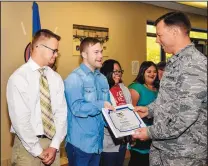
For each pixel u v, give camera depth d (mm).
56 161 2035
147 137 1710
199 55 1603
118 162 2414
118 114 1993
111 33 4809
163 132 1617
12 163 1975
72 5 4223
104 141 2318
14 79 1851
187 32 1662
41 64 1961
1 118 3512
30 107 1884
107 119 1932
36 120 1915
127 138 2410
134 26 5184
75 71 2090
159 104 1710
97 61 2090
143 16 5332
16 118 1826
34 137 1865
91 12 4492
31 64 1943
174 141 1667
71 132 2100
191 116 1535
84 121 2074
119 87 2525
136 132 1750
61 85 2033
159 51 5832
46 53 1939
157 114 1708
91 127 2090
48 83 1984
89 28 4469
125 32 5035
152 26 5680
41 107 1928
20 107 1827
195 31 6820
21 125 1822
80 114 2016
